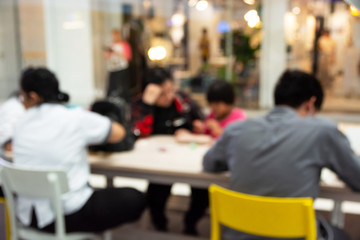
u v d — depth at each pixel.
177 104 2.72
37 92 1.83
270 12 6.16
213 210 1.52
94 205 1.84
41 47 7.14
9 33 7.18
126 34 6.52
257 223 1.40
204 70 7.14
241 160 1.54
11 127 2.28
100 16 7.08
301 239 1.47
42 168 1.77
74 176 1.81
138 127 2.57
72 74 7.24
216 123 2.51
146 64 6.59
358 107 6.25
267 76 6.45
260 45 6.41
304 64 6.46
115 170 2.01
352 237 2.44
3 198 2.08
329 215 2.76
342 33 6.29
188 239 2.24
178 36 7.31
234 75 6.75
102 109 2.19
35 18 7.05
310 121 1.51
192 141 2.42
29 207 1.80
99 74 7.20
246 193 1.54
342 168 1.50
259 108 6.57
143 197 2.00
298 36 6.31
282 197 1.48
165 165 1.96
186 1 7.20
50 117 1.80
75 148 1.81
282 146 1.48
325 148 1.48
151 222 2.72
